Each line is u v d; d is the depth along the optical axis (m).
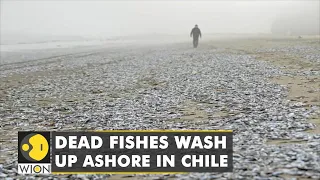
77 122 17.89
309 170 9.58
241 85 25.12
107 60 49.72
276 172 9.56
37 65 46.09
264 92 22.31
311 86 23.09
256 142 12.60
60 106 22.20
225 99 21.05
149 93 24.58
